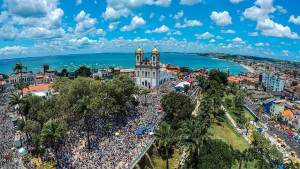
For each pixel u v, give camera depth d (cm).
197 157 4375
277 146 7231
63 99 6806
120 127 6406
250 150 6331
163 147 5688
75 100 7119
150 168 4900
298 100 14088
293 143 7850
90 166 4406
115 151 4972
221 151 4353
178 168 5022
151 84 13188
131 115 7481
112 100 6638
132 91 7969
